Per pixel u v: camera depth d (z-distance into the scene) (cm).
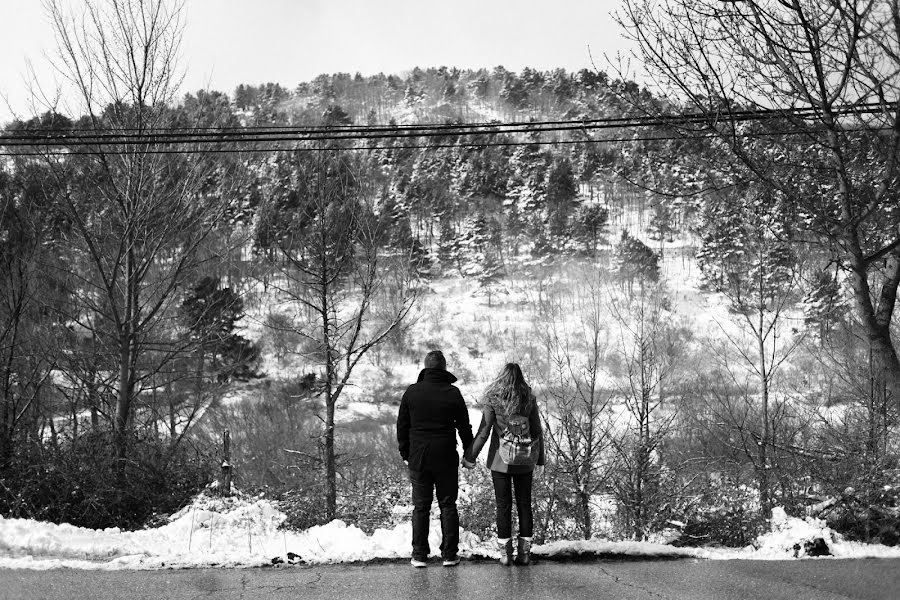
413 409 656
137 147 1347
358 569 629
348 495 1316
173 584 568
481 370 5831
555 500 993
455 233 10856
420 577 596
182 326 1908
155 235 1427
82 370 1491
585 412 1072
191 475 1198
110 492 1025
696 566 636
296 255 1360
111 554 719
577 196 13038
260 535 891
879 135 655
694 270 8512
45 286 1496
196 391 2133
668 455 1095
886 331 734
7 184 1411
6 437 1048
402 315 1412
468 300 8238
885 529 805
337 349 1413
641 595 532
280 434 2333
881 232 721
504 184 13725
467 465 656
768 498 954
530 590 550
